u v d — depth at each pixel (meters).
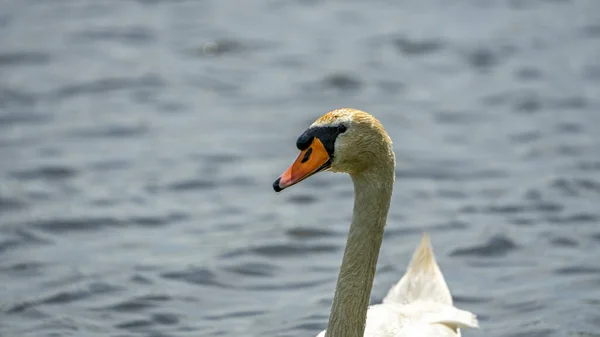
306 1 29.11
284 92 20.88
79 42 24.52
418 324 8.77
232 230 14.01
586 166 16.30
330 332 8.09
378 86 21.23
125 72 22.22
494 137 18.03
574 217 14.16
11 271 12.48
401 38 24.83
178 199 15.27
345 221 14.32
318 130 7.81
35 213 14.50
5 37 24.81
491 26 26.09
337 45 24.38
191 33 25.44
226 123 18.95
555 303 11.20
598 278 11.92
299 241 13.48
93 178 16.08
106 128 18.59
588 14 27.36
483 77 21.91
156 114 19.52
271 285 12.12
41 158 16.92
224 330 10.74
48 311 11.27
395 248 13.27
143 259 12.91
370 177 7.90
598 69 22.25
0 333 10.62
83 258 12.95
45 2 28.56
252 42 24.59
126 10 27.81
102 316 11.14
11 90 20.67
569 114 19.20
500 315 11.00
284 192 15.67
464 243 13.28
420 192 15.48
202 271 12.43
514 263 12.62
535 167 16.39
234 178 16.16
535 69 22.34
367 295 8.07
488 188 15.54
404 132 18.36
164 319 11.09
